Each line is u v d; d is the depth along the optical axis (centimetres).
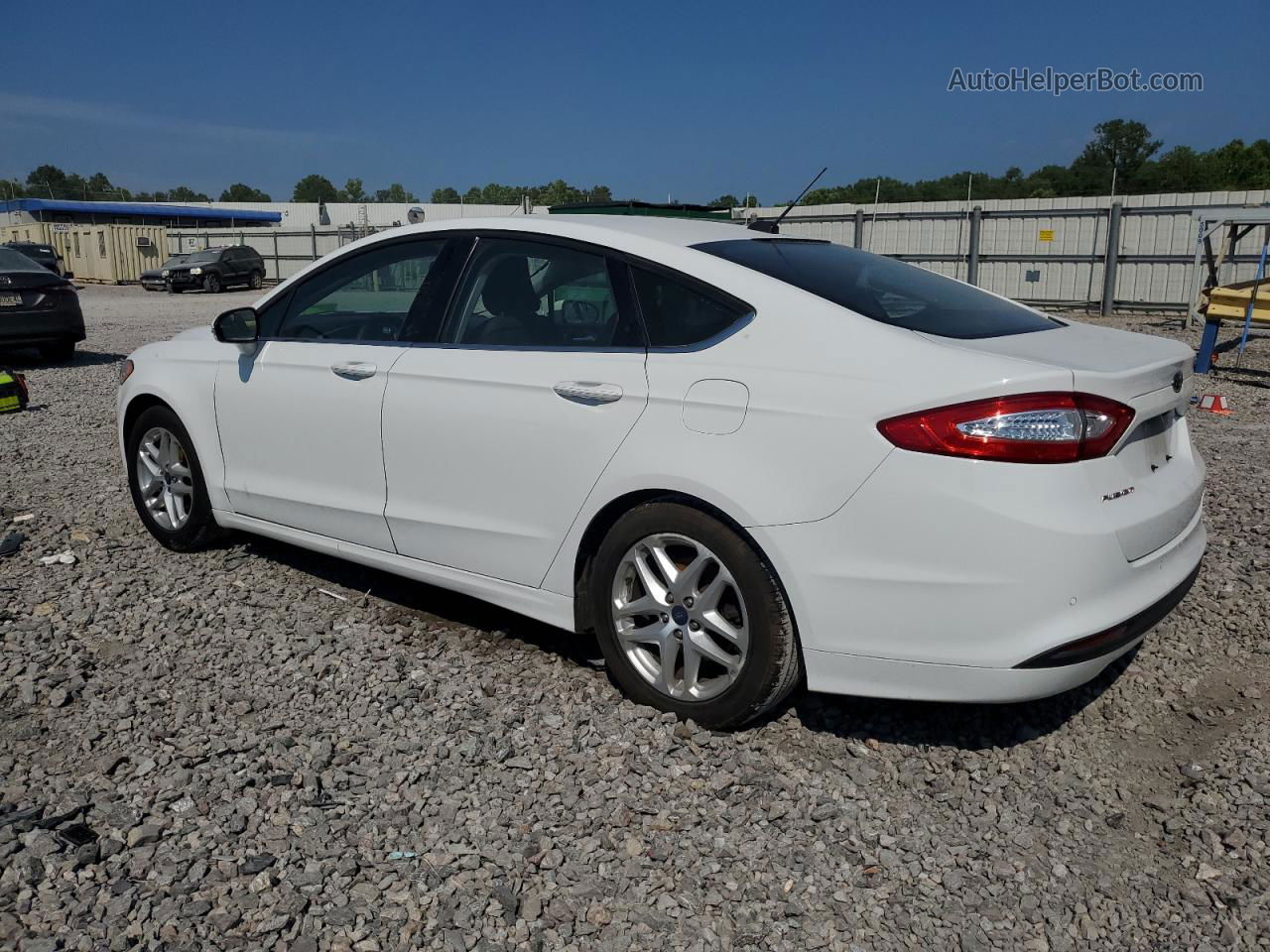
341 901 247
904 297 339
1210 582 453
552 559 353
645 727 328
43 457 718
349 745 320
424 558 395
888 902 251
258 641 398
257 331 451
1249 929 243
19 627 407
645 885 255
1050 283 2058
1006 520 269
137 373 504
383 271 413
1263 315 1064
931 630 281
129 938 231
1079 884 259
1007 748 323
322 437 420
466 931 237
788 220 2330
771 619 305
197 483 484
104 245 3953
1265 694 357
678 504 319
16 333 1199
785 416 296
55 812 279
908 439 277
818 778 304
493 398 361
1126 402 285
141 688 358
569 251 358
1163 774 309
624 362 332
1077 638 273
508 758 311
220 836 270
